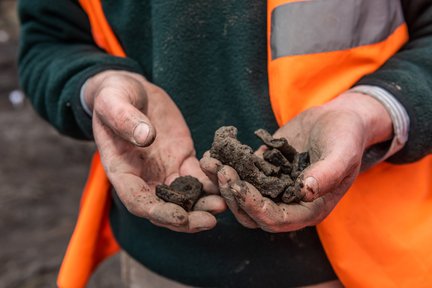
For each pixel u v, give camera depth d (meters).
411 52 0.56
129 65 0.63
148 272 0.67
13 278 1.39
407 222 0.56
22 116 2.45
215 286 0.61
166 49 0.60
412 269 0.55
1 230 1.61
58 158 2.06
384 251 0.56
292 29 0.55
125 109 0.49
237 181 0.45
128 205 0.50
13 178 1.90
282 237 0.58
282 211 0.46
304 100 0.57
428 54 0.55
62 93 0.62
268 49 0.57
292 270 0.59
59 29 0.70
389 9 0.57
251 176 0.49
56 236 1.59
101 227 0.71
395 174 0.58
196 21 0.59
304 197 0.45
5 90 2.70
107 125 0.52
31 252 1.50
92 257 0.69
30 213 1.70
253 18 0.58
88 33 0.71
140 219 0.64
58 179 1.91
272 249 0.59
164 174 0.56
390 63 0.56
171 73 0.60
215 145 0.50
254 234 0.58
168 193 0.50
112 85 0.54
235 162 0.49
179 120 0.59
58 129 0.69
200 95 0.61
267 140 0.52
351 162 0.46
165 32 0.60
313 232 0.59
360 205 0.56
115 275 1.42
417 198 0.58
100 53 0.66
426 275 0.55
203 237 0.60
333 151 0.46
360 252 0.56
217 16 0.59
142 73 0.64
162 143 0.57
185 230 0.49
